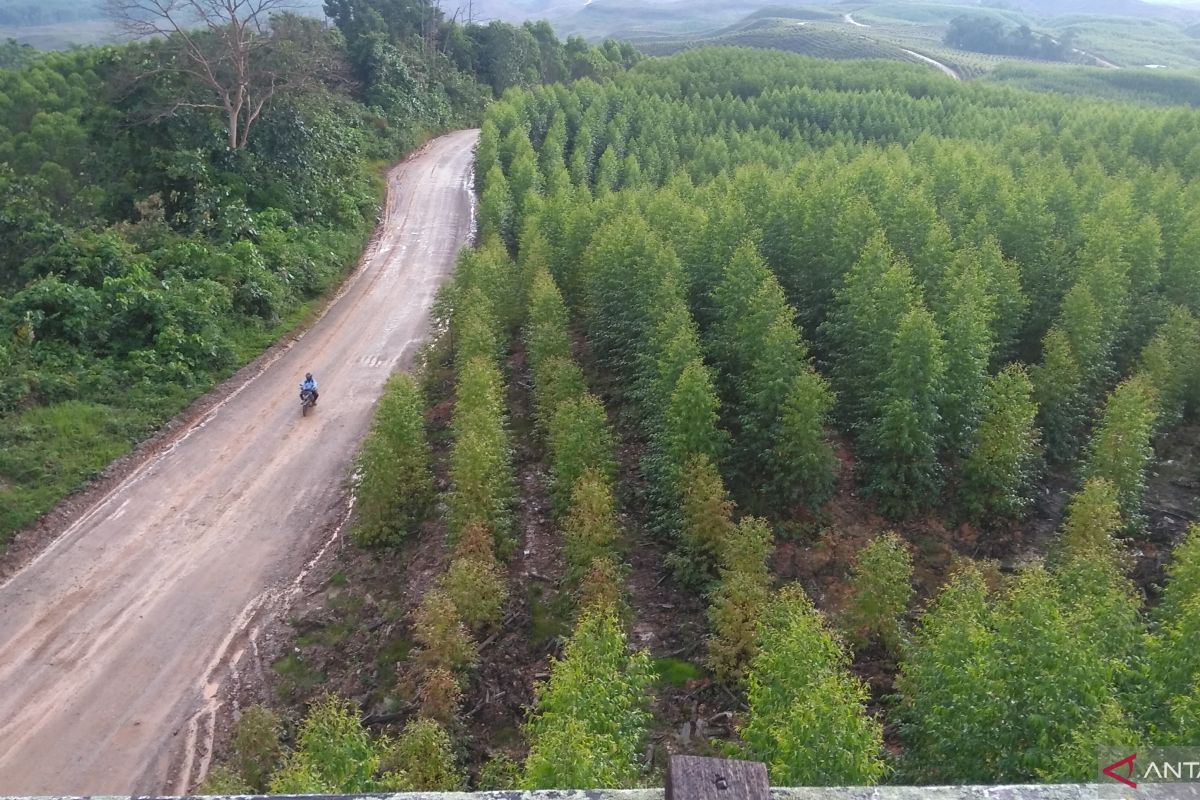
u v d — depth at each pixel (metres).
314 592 22.34
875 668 17.94
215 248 39.00
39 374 28.89
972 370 22.92
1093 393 27.09
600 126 62.62
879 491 23.05
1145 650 13.11
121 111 46.44
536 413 27.80
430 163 66.31
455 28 90.75
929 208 31.59
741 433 24.36
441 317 35.59
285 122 48.44
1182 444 26.05
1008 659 12.15
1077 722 10.90
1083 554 17.80
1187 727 10.34
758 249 31.25
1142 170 41.09
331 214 49.28
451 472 23.45
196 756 17.72
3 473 25.08
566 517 22.92
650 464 24.38
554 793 4.50
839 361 26.12
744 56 89.31
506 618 20.67
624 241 31.25
